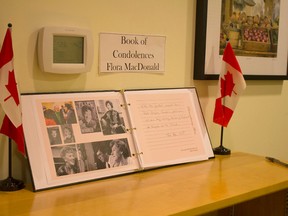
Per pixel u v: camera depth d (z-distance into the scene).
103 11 1.28
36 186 1.04
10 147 1.06
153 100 1.37
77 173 1.12
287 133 2.00
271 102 1.89
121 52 1.33
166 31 1.45
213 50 1.57
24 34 1.13
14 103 1.02
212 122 1.64
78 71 1.21
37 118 1.11
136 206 0.96
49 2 1.16
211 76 1.57
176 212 0.93
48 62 1.15
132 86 1.38
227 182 1.19
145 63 1.40
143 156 1.27
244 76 1.70
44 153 1.08
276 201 1.47
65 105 1.17
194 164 1.38
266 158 1.50
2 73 1.02
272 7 1.78
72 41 1.20
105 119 1.23
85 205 0.96
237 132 1.76
